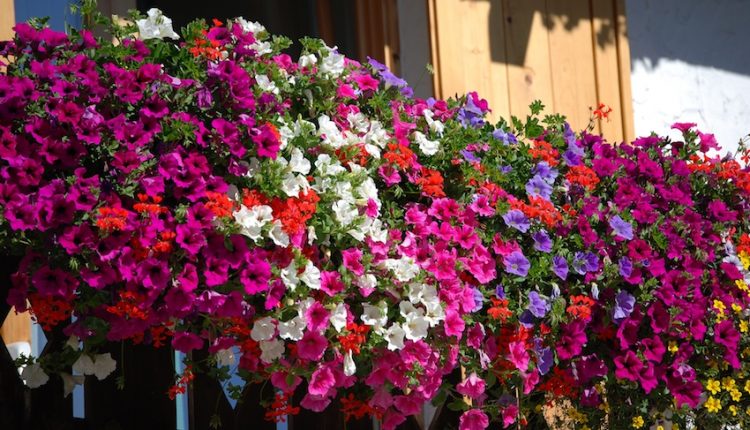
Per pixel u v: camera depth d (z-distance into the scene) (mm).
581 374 3699
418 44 4816
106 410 3176
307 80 3309
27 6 4105
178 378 3164
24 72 2850
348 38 4945
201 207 2846
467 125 3713
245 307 2939
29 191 2766
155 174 2871
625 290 3887
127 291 2740
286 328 2967
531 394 3768
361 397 3395
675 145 4359
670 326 3848
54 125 2779
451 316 3277
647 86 5664
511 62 5023
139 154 2850
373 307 3162
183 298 2809
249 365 3057
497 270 3604
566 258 3688
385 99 3551
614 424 3902
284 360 3066
